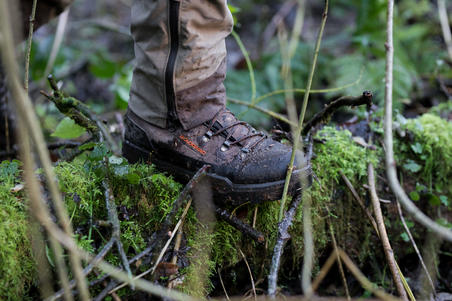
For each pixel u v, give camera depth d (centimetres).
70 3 186
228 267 163
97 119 175
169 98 137
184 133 143
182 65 132
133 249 138
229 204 147
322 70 321
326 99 304
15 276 121
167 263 129
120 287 120
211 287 150
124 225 139
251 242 162
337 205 182
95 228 133
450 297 184
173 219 138
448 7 395
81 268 127
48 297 113
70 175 136
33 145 186
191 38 131
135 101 148
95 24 343
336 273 189
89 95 321
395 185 109
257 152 143
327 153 182
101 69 281
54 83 159
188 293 138
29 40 125
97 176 141
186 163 143
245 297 157
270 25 380
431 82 286
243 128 149
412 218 196
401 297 139
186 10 127
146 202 144
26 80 126
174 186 145
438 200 192
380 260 195
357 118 212
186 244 142
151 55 135
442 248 202
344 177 177
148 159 150
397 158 198
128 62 316
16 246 122
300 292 180
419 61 342
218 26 138
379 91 270
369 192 177
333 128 197
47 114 248
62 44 339
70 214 132
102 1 435
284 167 139
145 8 133
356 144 190
